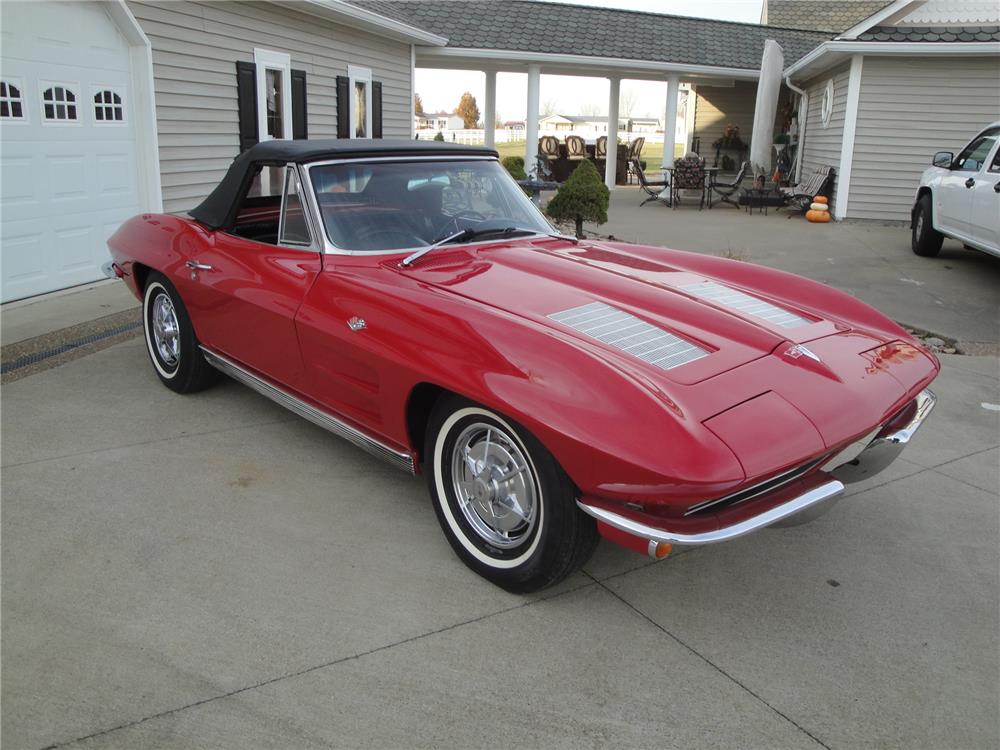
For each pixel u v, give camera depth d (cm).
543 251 354
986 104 1207
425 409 288
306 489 338
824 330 299
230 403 433
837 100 1346
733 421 225
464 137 4303
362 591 267
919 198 960
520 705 216
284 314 327
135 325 586
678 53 1753
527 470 252
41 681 220
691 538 217
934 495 351
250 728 205
